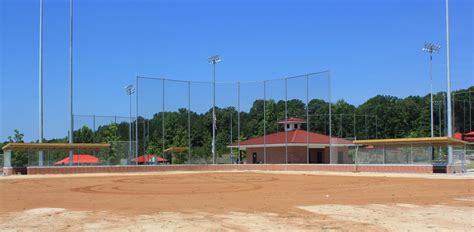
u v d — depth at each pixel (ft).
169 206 64.64
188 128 190.70
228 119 202.59
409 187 96.02
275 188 98.12
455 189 90.63
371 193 83.82
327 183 110.93
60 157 162.30
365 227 46.93
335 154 208.03
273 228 46.14
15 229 46.11
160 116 182.60
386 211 58.54
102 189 97.55
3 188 100.78
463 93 334.65
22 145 150.61
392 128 373.40
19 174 152.46
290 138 196.95
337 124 368.07
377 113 376.89
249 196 80.12
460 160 153.79
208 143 198.39
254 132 204.64
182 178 136.46
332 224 48.60
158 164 179.73
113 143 170.60
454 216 54.39
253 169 187.01
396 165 148.36
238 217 53.16
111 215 55.16
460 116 359.46
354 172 155.43
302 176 142.82
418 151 148.15
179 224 48.21
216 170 186.39
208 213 56.59
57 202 71.41
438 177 125.80
